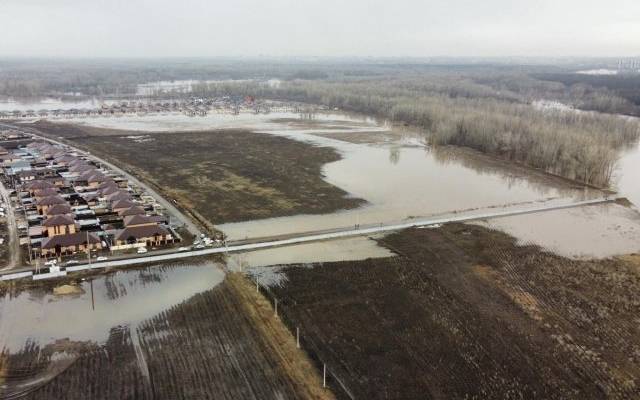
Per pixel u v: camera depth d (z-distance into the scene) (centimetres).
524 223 10625
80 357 5800
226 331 6344
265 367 5650
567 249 9275
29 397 5131
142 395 5172
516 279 7956
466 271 8169
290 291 7381
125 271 7938
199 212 10725
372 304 7081
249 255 8594
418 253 8800
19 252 8544
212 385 5334
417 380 5522
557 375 5681
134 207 10300
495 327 6594
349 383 5438
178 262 8275
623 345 6278
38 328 6362
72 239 8562
